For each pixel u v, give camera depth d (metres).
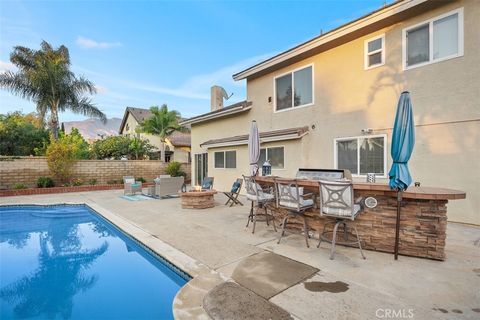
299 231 6.29
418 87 7.82
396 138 4.49
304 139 10.76
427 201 4.53
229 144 13.59
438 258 4.46
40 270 5.41
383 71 8.62
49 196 13.77
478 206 6.77
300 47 10.55
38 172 15.62
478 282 3.73
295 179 5.99
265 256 4.84
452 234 6.05
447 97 7.27
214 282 3.88
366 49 9.05
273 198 6.46
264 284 3.76
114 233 7.89
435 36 7.50
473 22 6.83
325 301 3.30
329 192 4.70
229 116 15.02
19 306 4.14
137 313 3.91
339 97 9.80
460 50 7.02
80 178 17.16
